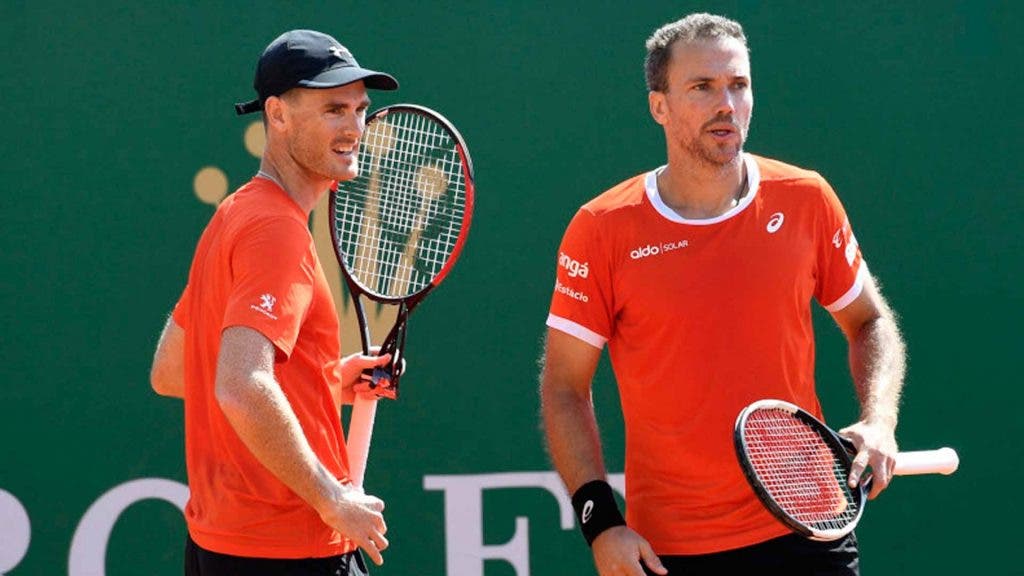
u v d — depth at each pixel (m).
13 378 16.70
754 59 17.56
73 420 16.77
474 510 17.16
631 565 11.05
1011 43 17.77
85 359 16.81
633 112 17.42
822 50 17.62
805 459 11.05
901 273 17.61
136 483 16.83
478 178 17.30
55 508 16.70
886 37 17.69
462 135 17.28
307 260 10.81
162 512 16.86
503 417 17.23
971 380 17.62
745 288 11.27
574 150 17.38
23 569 16.62
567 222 17.36
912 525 17.56
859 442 11.09
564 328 11.77
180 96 17.00
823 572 11.16
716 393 11.26
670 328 11.31
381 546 10.48
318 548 10.96
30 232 16.78
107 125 16.91
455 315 17.23
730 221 11.41
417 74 17.23
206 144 17.02
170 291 16.94
